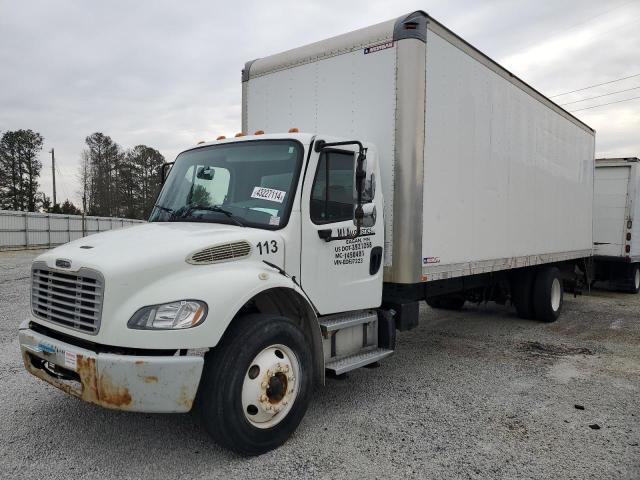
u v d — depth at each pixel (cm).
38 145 6353
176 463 350
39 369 368
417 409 461
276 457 361
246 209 428
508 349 696
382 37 511
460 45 580
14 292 1145
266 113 622
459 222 592
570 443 392
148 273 328
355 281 466
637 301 1210
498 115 679
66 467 342
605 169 1329
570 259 995
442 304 1000
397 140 499
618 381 552
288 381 376
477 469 348
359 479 332
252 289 353
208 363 345
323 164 437
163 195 489
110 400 312
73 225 3406
